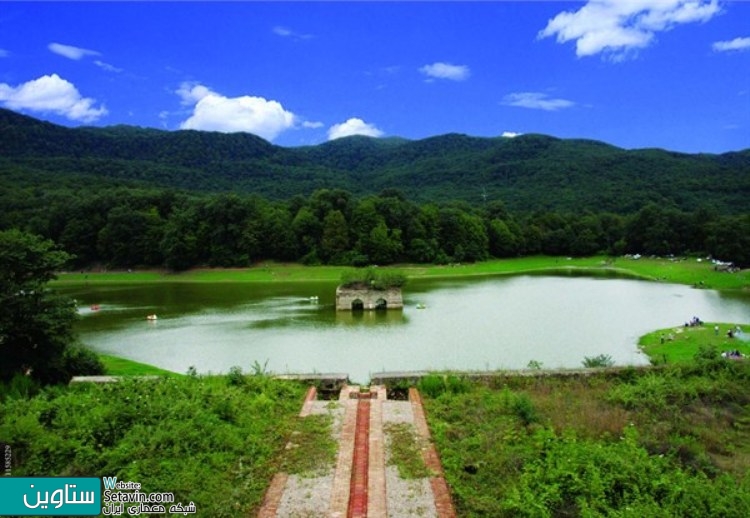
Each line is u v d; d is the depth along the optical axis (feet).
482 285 307.58
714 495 29.96
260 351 147.64
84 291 299.79
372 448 38.22
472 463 35.63
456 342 153.48
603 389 51.98
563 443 37.09
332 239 410.93
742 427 43.39
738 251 361.30
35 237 86.12
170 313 216.74
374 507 30.50
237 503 31.24
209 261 394.32
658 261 416.26
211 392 48.19
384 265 412.77
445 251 448.65
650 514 28.25
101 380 56.08
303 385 54.49
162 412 42.01
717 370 56.18
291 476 34.32
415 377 54.54
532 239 489.26
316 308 228.02
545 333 164.66
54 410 43.16
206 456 36.55
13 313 79.77
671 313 199.72
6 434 37.58
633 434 38.73
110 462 35.04
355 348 148.25
